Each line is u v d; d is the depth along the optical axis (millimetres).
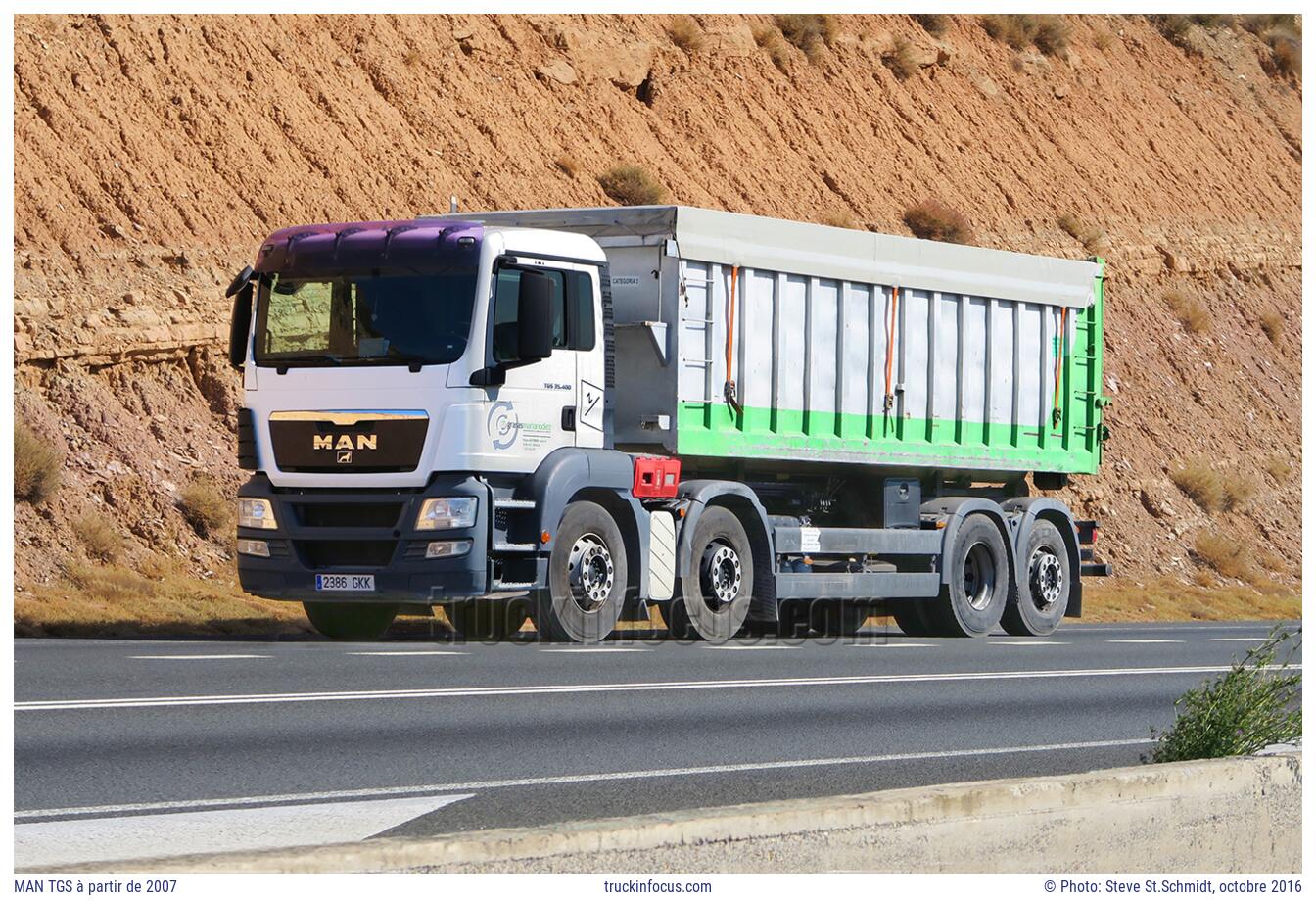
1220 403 83625
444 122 60500
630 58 69812
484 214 37969
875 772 18562
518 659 29516
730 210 68250
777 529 38438
